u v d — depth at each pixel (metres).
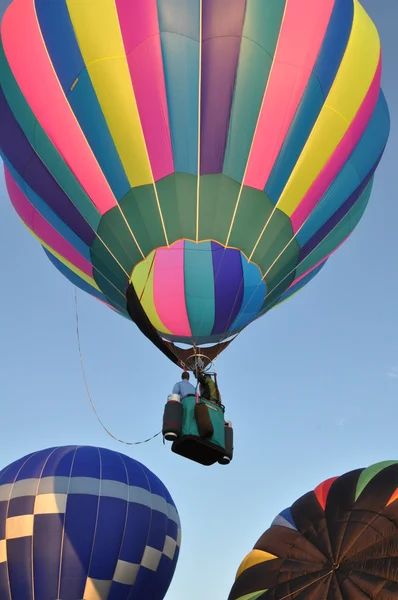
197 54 12.51
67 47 12.78
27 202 14.56
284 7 12.83
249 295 14.22
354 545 12.30
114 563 17.30
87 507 17.69
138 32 12.53
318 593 11.87
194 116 12.56
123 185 12.80
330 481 14.12
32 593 16.64
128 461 19.59
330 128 13.20
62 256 14.66
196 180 12.70
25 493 17.86
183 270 14.30
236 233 12.96
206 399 10.79
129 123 12.60
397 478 13.09
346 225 14.98
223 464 10.88
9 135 13.59
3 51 13.44
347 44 13.34
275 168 12.90
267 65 12.65
